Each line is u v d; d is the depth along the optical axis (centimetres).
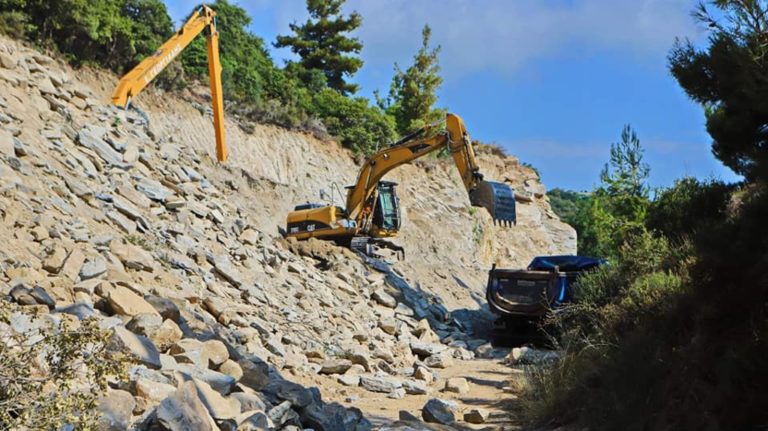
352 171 3950
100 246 1336
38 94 1995
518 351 1898
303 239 2636
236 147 3300
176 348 983
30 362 613
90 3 2869
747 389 777
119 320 984
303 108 4059
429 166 4356
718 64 816
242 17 3853
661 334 1037
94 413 624
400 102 5509
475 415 1105
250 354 1239
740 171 883
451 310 2800
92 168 1798
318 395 1010
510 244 4616
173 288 1390
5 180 1342
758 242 783
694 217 1020
